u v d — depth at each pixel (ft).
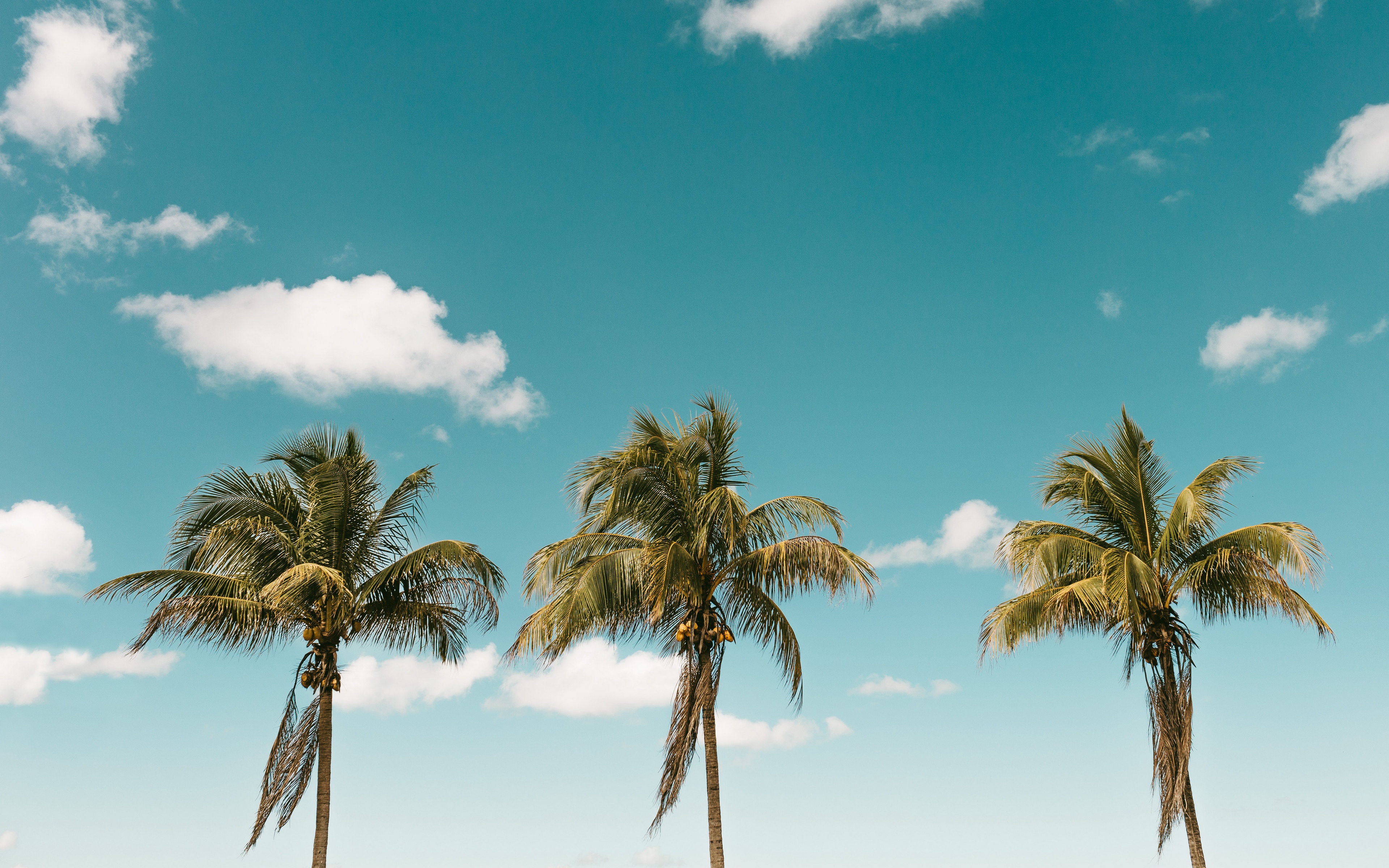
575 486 69.97
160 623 68.69
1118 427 78.28
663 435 71.36
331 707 72.79
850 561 67.00
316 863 69.26
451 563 74.95
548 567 67.36
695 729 66.49
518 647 66.64
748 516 69.56
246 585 73.05
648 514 70.18
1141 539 76.74
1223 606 74.18
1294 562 67.72
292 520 76.69
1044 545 74.08
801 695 70.33
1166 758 71.05
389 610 76.43
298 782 69.92
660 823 65.21
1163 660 72.79
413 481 78.79
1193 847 69.36
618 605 67.97
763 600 71.87
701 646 68.33
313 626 73.67
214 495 73.10
